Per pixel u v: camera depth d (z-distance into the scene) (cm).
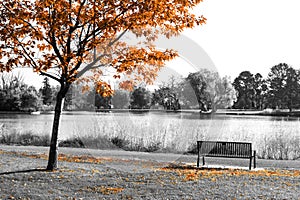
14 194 780
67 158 1362
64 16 981
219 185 893
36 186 855
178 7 1064
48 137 2112
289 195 797
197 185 889
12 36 991
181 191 825
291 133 2058
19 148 1773
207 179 973
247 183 926
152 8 992
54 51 1049
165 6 1014
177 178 978
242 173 1118
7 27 1027
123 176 999
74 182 909
